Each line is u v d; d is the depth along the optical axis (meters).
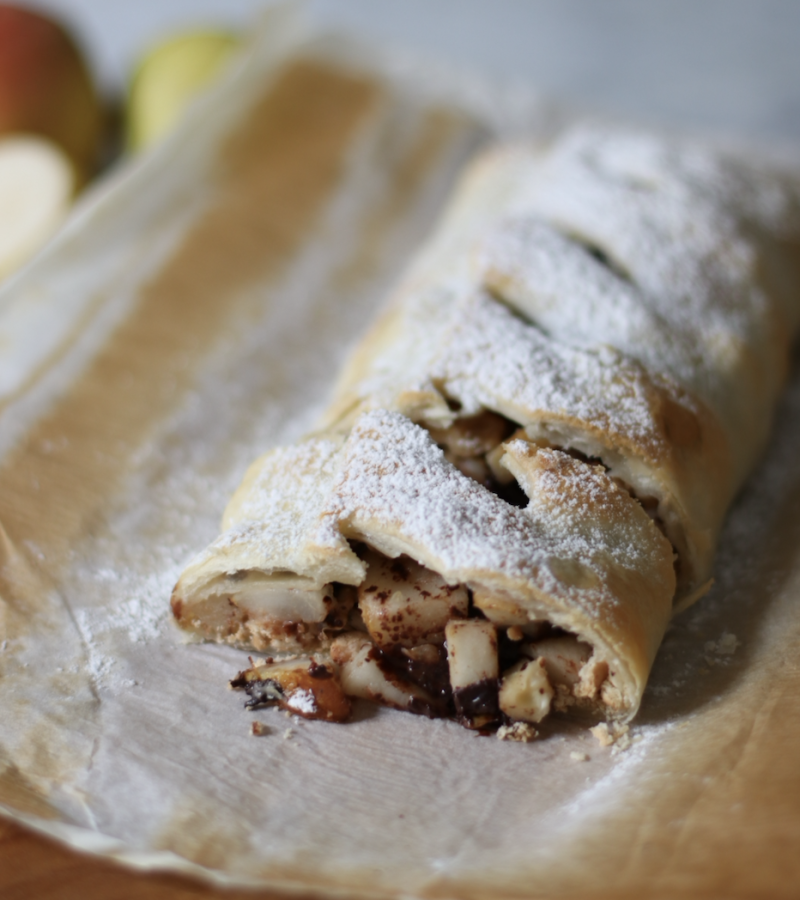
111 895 0.44
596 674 0.47
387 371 0.53
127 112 0.77
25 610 0.52
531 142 0.69
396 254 0.68
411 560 0.48
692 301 0.56
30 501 0.55
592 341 0.52
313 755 0.47
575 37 0.87
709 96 0.85
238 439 0.58
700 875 0.43
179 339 0.62
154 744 0.48
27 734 0.48
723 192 0.61
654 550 0.49
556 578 0.46
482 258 0.55
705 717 0.48
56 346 0.61
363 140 0.73
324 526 0.47
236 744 0.48
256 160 0.71
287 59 0.78
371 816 0.46
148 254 0.66
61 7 0.88
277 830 0.45
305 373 0.61
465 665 0.47
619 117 0.77
